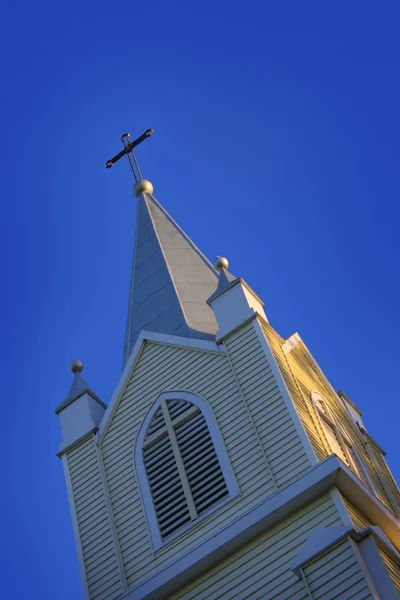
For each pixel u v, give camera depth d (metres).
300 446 26.45
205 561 25.34
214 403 28.44
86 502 28.66
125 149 39.88
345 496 25.52
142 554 26.84
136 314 32.88
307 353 31.09
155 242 35.28
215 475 27.08
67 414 30.81
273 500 25.36
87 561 27.52
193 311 31.88
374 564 23.75
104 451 29.44
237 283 30.41
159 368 30.11
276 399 27.62
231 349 29.23
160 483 27.92
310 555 24.09
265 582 24.58
